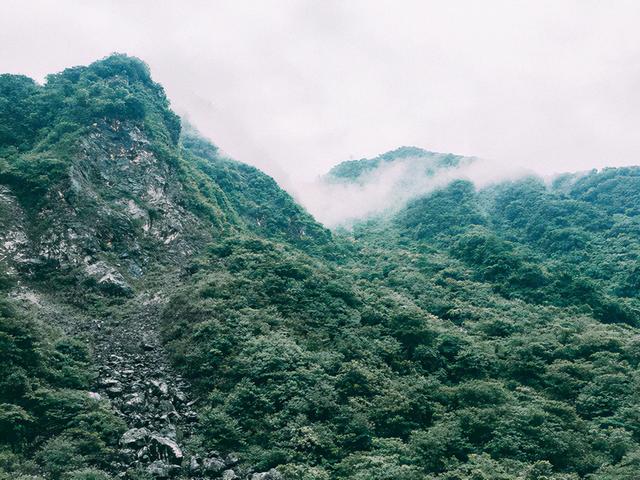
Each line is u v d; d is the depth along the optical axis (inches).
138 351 1059.3
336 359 1063.0
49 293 1211.2
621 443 900.0
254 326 1119.6
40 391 760.3
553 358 1318.9
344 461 768.9
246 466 745.6
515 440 890.7
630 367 1224.2
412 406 970.7
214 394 904.9
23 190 1425.9
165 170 1930.4
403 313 1322.6
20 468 625.0
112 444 728.3
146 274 1466.5
